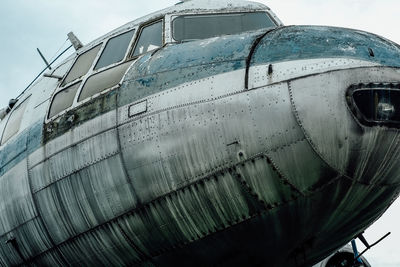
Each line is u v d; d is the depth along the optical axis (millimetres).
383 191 8688
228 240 8930
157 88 9320
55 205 10438
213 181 8578
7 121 13234
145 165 9062
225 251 9148
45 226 10734
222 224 8773
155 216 9141
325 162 8141
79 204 10008
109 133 9594
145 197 9141
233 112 8445
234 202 8570
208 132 8555
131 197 9297
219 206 8656
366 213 9039
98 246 10023
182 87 9023
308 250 9383
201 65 9102
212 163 8547
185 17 10805
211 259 9352
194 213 8836
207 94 8711
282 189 8359
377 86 8164
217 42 9414
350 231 9406
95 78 10781
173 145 8805
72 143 10180
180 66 9328
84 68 11438
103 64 11055
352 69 8211
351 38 8680
